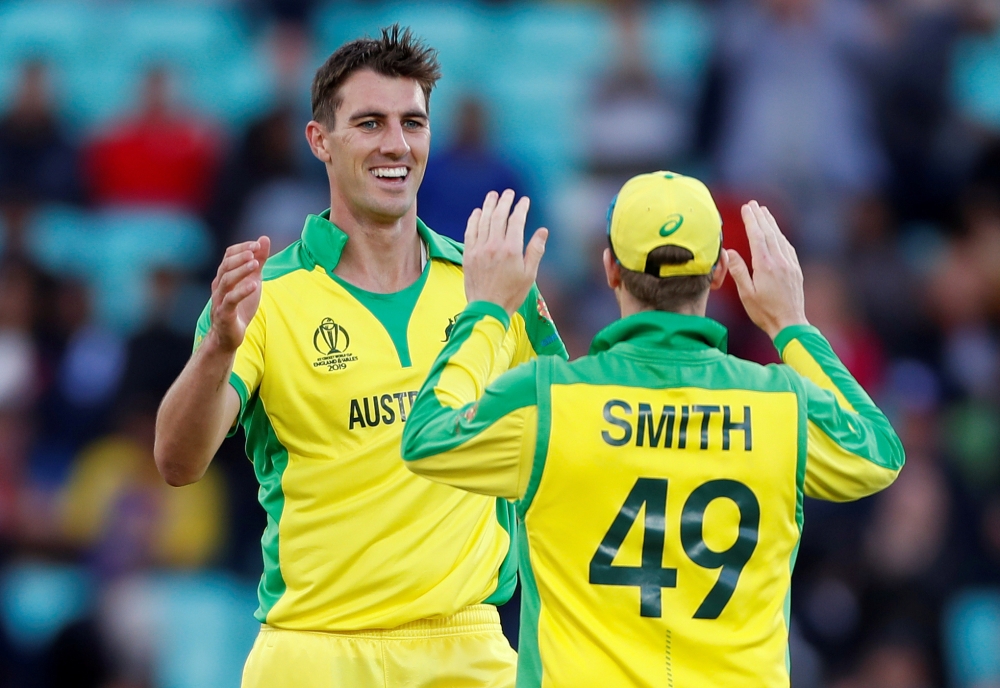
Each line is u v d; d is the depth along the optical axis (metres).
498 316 13.11
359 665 14.99
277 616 15.23
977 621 30.92
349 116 15.30
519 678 12.77
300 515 15.07
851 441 12.74
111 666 31.05
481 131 37.53
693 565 12.24
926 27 43.22
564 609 12.34
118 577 32.31
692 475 12.33
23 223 38.81
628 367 12.66
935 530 31.09
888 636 29.70
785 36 40.91
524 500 12.49
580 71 48.66
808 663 29.83
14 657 32.47
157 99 43.25
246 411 15.41
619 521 12.30
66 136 44.28
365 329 15.28
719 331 12.91
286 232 38.66
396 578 14.94
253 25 49.78
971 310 38.22
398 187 15.35
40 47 50.31
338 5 49.34
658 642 12.18
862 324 36.84
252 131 39.81
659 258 12.72
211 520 32.94
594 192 40.88
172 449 14.38
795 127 40.28
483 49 48.97
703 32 47.56
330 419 15.02
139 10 50.72
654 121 41.75
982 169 42.00
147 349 34.75
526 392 12.43
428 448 12.48
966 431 35.50
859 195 40.12
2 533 34.28
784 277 13.79
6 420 35.44
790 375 12.87
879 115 42.00
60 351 37.31
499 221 13.30
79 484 34.44
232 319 13.44
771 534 12.44
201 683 31.30
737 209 37.69
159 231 42.16
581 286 36.12
